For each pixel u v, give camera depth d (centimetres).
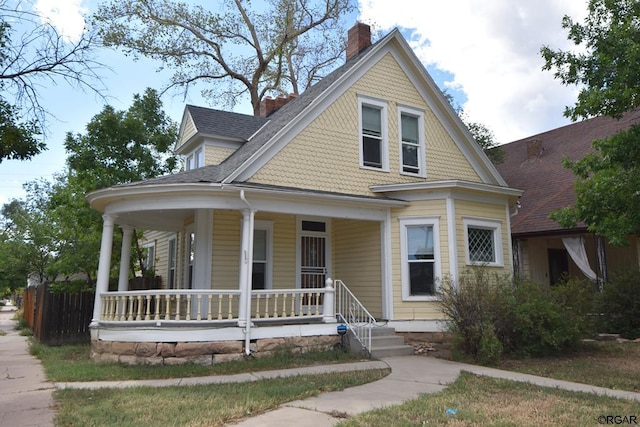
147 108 1436
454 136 1410
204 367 834
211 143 1353
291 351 947
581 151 1817
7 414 557
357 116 1255
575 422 498
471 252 1150
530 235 1513
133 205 955
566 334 938
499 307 925
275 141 1110
